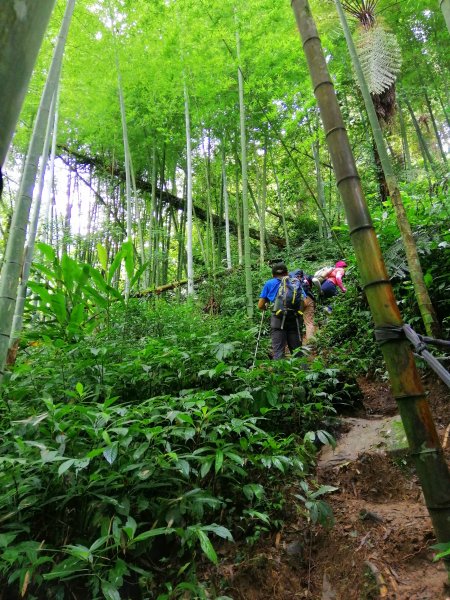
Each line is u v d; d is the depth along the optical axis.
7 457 1.69
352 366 4.02
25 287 3.65
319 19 4.38
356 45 3.64
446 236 3.30
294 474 2.23
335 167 1.34
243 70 6.20
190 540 1.71
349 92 8.01
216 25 6.01
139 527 1.78
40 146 2.76
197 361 2.82
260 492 1.85
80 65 6.71
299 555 1.78
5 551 1.42
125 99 7.41
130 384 2.73
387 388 3.57
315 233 10.30
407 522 1.79
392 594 1.44
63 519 1.74
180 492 1.88
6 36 0.65
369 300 1.25
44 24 0.74
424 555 1.58
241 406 2.52
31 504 1.63
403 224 2.96
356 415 3.16
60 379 2.59
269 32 5.92
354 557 1.67
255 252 10.40
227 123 7.97
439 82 8.13
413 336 1.15
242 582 1.67
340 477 2.27
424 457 1.14
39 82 6.72
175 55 6.48
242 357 3.12
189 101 7.36
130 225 6.07
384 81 3.43
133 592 1.64
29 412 2.27
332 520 1.81
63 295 3.76
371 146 6.93
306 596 1.62
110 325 3.82
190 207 6.47
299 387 2.74
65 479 1.76
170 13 6.24
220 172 9.84
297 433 2.68
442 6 1.40
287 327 3.95
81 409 1.82
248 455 2.05
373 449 2.43
